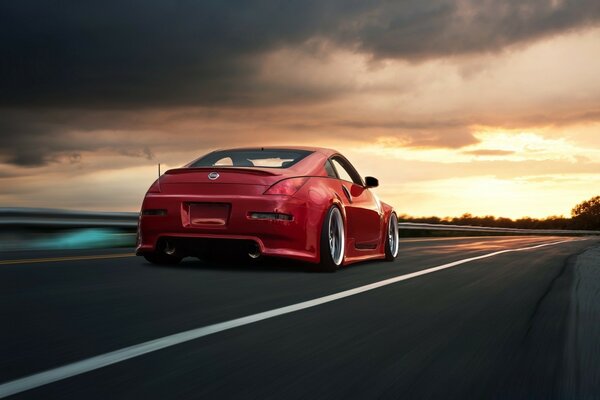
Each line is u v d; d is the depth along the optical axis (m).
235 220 5.88
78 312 3.64
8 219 9.44
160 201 6.13
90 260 6.88
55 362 2.53
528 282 5.51
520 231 45.97
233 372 2.46
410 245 13.45
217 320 3.49
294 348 2.88
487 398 2.20
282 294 4.55
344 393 2.22
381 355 2.79
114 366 2.49
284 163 6.43
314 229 6.08
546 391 2.28
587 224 93.88
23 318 3.44
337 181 6.78
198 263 6.80
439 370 2.55
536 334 3.26
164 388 2.23
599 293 4.80
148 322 3.39
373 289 4.94
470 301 4.37
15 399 2.07
